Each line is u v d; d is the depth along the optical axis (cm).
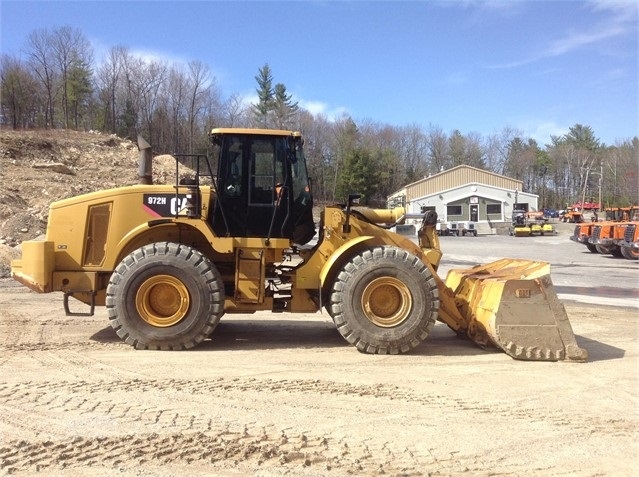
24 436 415
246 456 389
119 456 385
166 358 641
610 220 2977
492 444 419
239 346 715
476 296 721
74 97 6612
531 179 9275
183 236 742
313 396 517
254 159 732
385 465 381
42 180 2917
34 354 647
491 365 635
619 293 1316
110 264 714
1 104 5862
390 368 618
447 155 8631
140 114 6159
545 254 2591
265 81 7700
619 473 379
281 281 740
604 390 550
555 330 658
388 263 679
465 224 4603
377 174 6312
